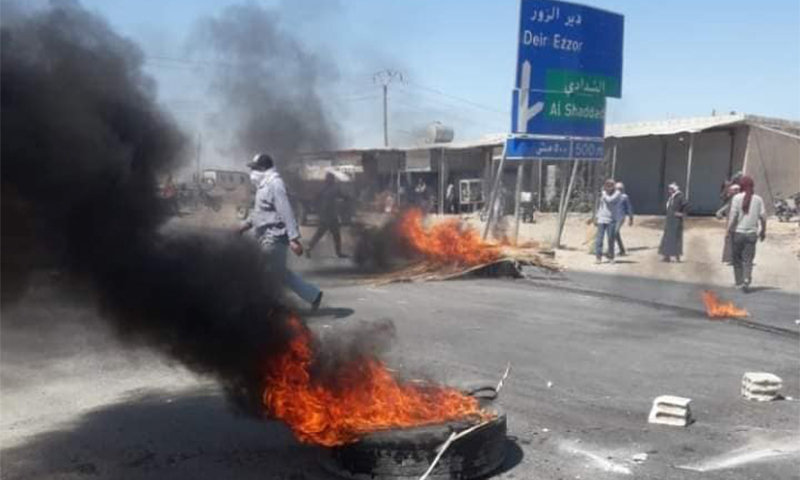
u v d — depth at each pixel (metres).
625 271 14.36
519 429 5.05
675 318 9.33
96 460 4.40
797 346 7.82
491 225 20.88
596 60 17.41
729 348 7.67
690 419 5.25
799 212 24.73
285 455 4.48
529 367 6.71
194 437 4.77
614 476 4.27
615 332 8.38
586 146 17.45
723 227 23.08
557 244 18.84
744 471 4.37
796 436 4.98
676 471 4.36
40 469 4.27
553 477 4.23
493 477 4.21
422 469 3.95
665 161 29.19
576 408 5.54
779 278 13.41
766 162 26.64
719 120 26.56
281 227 8.10
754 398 5.80
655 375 6.54
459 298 10.59
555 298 10.77
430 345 7.47
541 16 16.45
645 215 29.11
